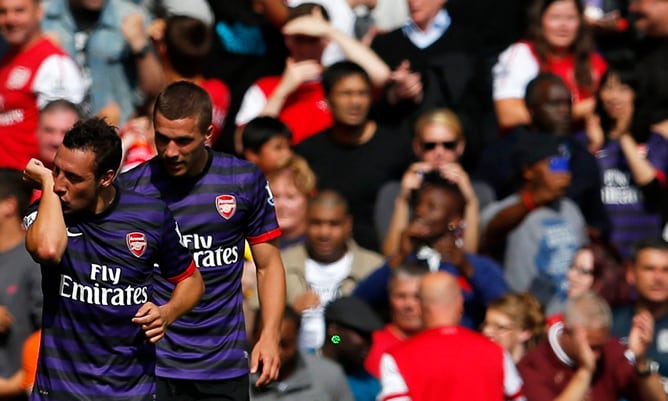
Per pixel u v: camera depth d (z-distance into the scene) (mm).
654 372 26406
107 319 20375
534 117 31188
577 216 30016
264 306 22016
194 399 22078
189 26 31797
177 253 20656
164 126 20922
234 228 21766
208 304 21844
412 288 26062
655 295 28359
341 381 24938
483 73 33344
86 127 19781
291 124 32125
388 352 24078
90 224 20109
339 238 27938
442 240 27594
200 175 21594
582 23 33438
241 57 33219
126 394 20672
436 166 29766
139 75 32344
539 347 26125
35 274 26016
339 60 32219
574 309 25844
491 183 30969
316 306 27359
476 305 27516
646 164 32656
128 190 20484
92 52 32438
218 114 32094
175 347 21844
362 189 30766
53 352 20453
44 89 31453
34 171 19953
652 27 34844
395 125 31594
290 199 28469
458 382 23719
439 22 33469
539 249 29188
